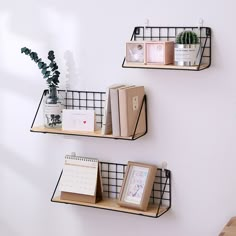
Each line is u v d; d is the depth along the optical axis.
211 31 1.70
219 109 1.72
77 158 1.91
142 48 1.70
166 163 1.82
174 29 1.75
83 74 1.91
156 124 1.82
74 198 1.90
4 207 2.13
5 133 2.07
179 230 1.84
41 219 2.07
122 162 1.89
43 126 1.94
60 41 1.92
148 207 1.82
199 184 1.79
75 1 1.88
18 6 1.97
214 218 1.78
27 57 1.99
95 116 1.84
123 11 1.81
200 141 1.76
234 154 1.73
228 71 1.69
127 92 1.71
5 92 2.04
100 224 1.96
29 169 2.06
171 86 1.78
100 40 1.86
